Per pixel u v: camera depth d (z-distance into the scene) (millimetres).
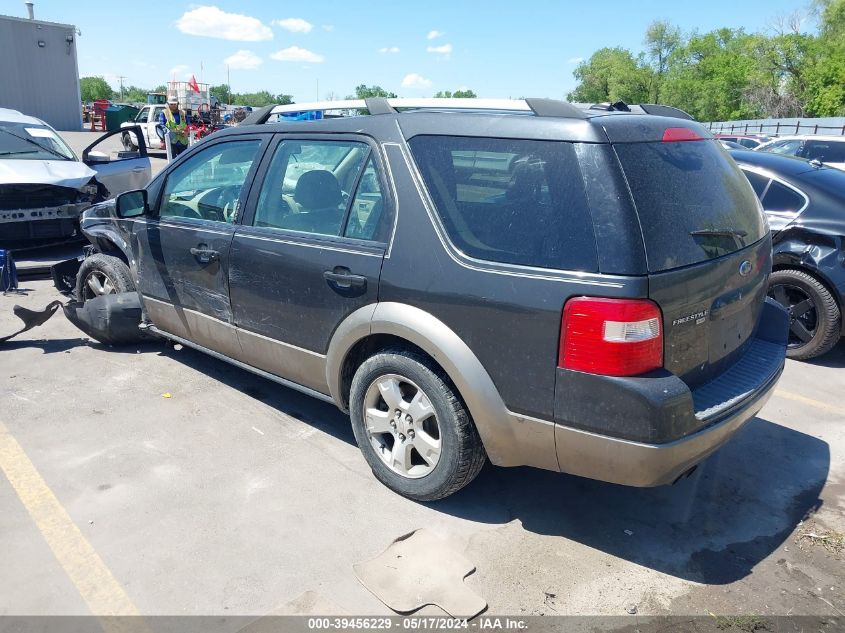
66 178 7977
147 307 4875
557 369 2658
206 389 4629
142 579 2756
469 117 3033
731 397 2883
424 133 3156
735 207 3148
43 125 9555
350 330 3297
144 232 4660
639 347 2523
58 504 3244
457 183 2992
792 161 5945
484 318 2816
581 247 2604
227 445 3863
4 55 27656
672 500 3459
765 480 3680
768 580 2857
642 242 2533
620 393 2541
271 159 3855
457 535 3105
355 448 3873
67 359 5129
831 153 13695
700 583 2830
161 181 4637
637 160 2688
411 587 2734
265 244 3734
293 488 3441
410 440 3256
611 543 3088
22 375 4789
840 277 5152
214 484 3455
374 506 3305
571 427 2691
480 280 2822
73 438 3889
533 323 2686
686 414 2580
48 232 7898
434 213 3025
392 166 3211
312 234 3539
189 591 2697
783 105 54406
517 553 2990
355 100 3621
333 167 3525
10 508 3207
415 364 3100
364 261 3232
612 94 73188
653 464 2578
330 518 3199
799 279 5371
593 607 2672
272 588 2725
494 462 3025
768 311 3668
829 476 3730
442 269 2947
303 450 3830
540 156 2762
